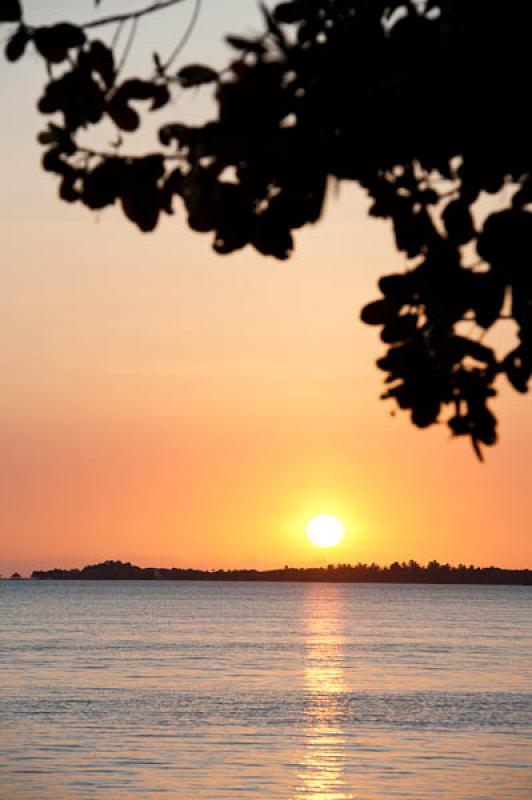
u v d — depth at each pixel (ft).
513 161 12.33
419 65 12.25
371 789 110.63
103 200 12.87
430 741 141.38
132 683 212.23
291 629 449.89
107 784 112.06
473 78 12.07
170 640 357.61
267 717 163.84
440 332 13.85
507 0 11.98
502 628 476.13
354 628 466.29
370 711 172.45
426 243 13.26
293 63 12.23
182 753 130.82
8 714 163.73
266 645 335.26
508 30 11.95
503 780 115.44
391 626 488.85
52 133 12.87
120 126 12.79
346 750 134.10
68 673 232.32
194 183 12.44
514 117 12.09
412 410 14.21
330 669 248.32
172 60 12.49
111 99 12.69
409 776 117.70
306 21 12.85
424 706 179.52
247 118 12.20
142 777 115.85
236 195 12.42
